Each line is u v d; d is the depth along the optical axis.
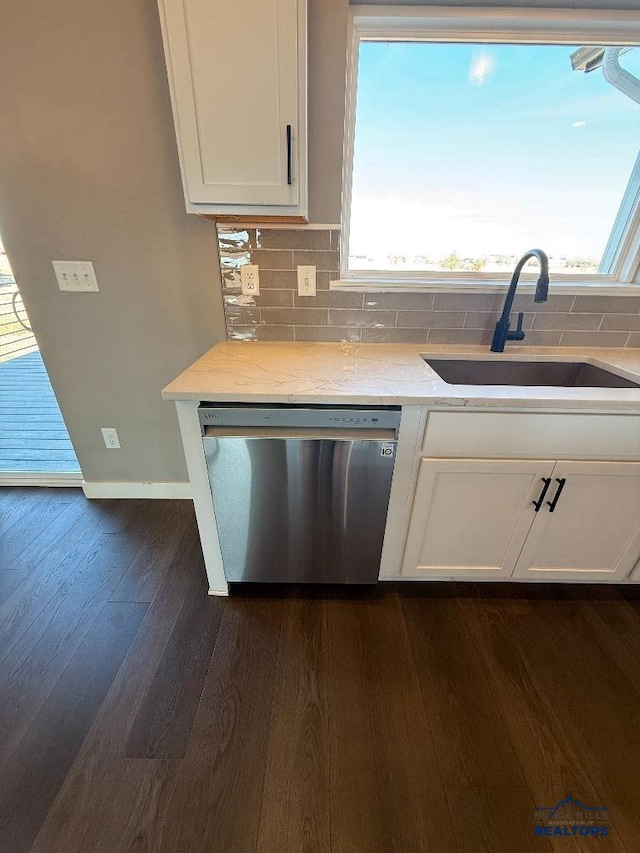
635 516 1.31
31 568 1.61
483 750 1.05
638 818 0.93
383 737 1.07
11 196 1.39
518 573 1.46
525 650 1.31
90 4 1.14
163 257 1.49
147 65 1.21
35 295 1.56
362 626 1.38
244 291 1.52
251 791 0.96
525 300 1.54
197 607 1.45
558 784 0.99
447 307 1.54
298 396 1.08
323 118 1.25
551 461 1.21
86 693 1.16
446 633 1.36
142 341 1.66
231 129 1.06
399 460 1.21
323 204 1.37
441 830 0.90
